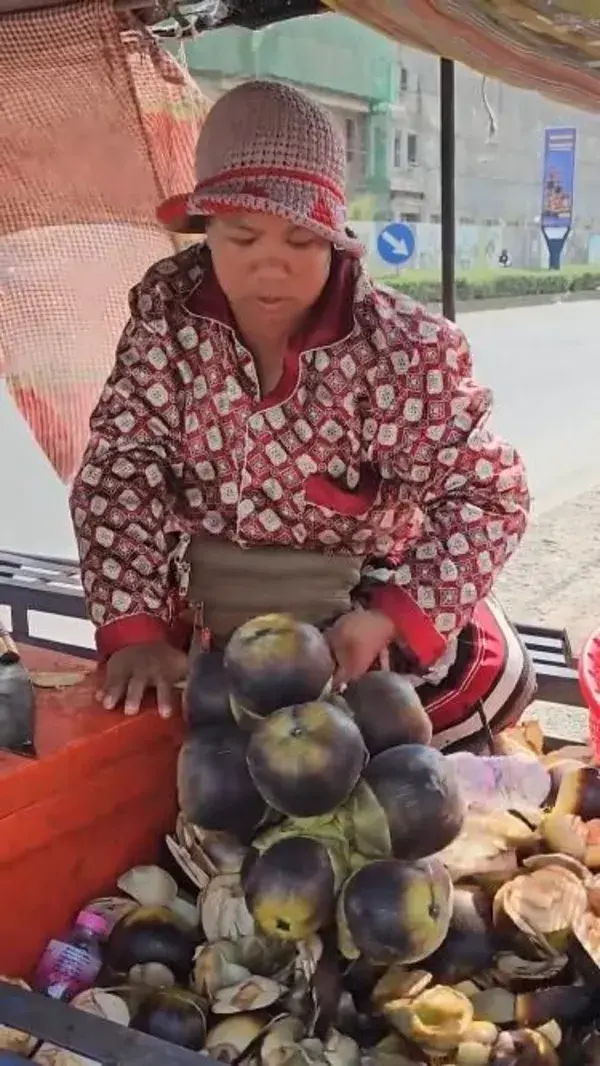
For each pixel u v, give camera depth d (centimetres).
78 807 135
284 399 153
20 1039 118
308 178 138
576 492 509
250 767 122
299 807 119
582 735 268
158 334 157
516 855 146
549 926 131
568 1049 124
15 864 129
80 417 259
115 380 161
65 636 335
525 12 149
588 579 409
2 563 295
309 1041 119
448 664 174
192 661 142
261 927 124
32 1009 107
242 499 159
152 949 132
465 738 178
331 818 124
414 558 158
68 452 261
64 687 151
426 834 122
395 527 166
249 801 128
